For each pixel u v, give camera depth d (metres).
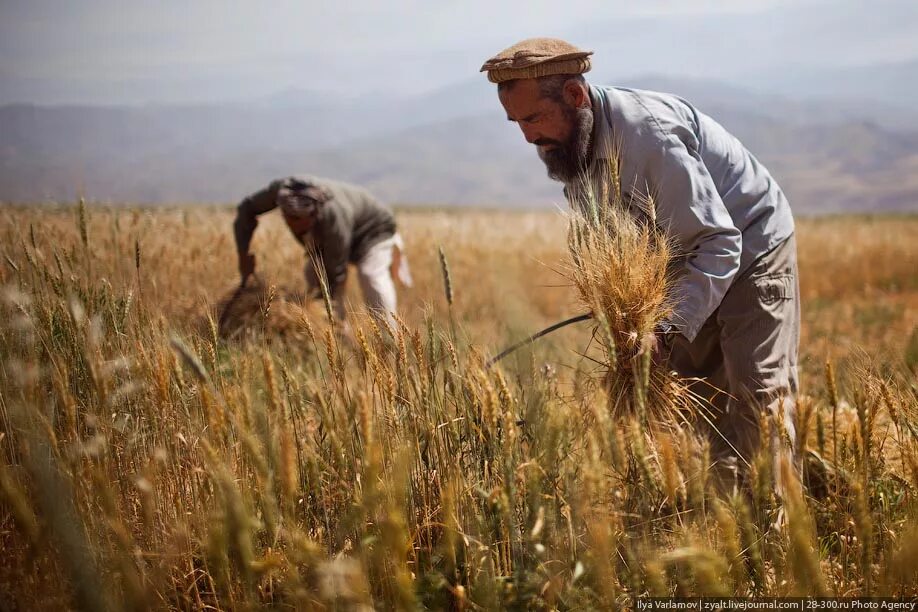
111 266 3.93
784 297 2.90
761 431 2.02
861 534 1.87
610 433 1.84
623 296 2.37
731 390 3.00
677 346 3.26
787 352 2.96
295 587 1.85
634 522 2.12
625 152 2.72
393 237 6.23
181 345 1.96
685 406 2.56
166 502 2.25
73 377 2.45
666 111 2.73
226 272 5.93
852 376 2.44
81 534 1.90
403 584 1.73
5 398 2.22
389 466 2.16
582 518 2.10
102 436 2.06
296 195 5.21
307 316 2.44
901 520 2.27
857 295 12.32
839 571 2.14
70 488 1.93
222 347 3.33
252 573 1.78
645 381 2.07
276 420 1.99
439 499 2.29
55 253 3.04
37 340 2.46
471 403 2.35
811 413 2.00
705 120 2.93
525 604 2.05
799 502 1.86
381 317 2.41
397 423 2.24
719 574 1.77
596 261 2.46
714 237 2.67
